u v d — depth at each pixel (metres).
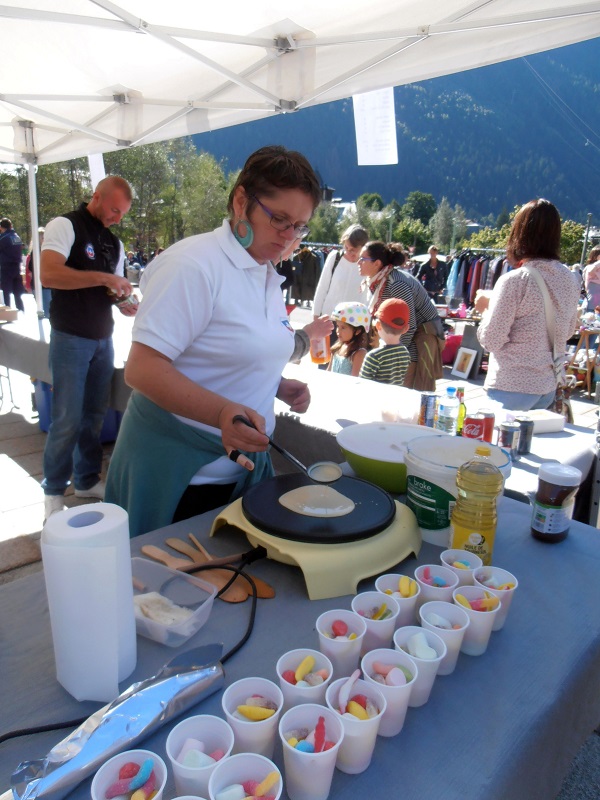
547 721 0.66
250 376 1.21
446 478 1.00
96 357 2.77
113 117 3.76
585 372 5.72
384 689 0.58
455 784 0.55
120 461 1.30
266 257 1.16
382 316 2.52
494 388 2.12
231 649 0.73
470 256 10.52
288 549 0.88
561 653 0.77
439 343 3.04
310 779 0.50
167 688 0.61
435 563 0.98
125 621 0.66
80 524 0.64
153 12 2.24
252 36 2.47
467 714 0.65
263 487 1.07
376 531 0.93
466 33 2.15
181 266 1.05
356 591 0.87
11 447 3.72
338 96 2.69
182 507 1.25
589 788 1.55
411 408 1.99
